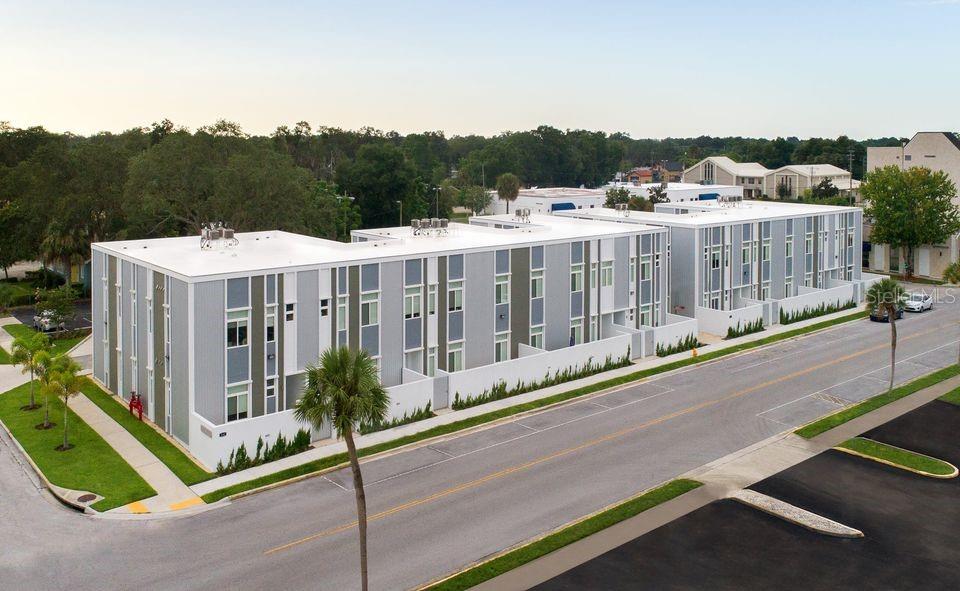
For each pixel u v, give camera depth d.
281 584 23.59
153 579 24.00
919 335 56.34
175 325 35.47
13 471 33.16
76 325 61.66
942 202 78.50
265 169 73.44
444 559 25.03
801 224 66.06
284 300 36.69
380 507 29.05
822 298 64.31
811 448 34.75
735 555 25.31
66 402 35.34
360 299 39.34
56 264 82.06
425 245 44.56
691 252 57.66
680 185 136.50
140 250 42.53
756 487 30.53
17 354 39.50
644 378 46.16
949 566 24.70
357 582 23.64
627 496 29.73
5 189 78.56
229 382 35.34
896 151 91.81
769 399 41.88
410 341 41.56
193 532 27.25
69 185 73.69
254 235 49.44
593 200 130.50
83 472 32.47
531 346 46.69
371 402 21.20
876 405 40.59
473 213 143.88
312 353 37.88
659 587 23.41
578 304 49.34
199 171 72.25
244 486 30.97
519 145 195.25
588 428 37.53
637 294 52.91
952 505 29.12
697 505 28.88
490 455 34.16
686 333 52.91
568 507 28.77
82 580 24.02
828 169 147.88
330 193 106.25
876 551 25.67
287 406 37.34
